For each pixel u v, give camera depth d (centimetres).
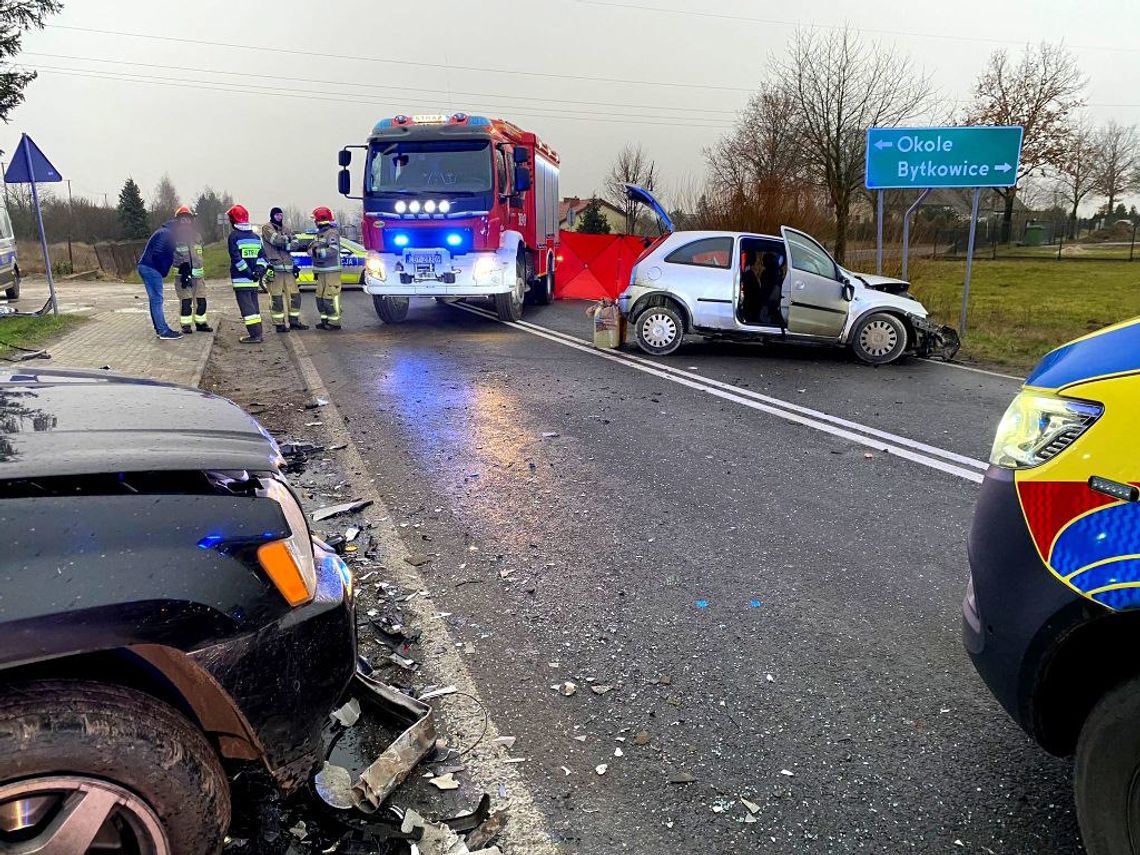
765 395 836
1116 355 197
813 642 344
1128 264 3628
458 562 420
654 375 938
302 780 200
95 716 162
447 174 1239
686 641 344
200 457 199
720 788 254
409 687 307
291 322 1319
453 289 1267
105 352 988
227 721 187
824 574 411
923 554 437
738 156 3086
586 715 292
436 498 517
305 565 204
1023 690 203
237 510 188
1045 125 3772
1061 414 201
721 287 1031
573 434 673
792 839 233
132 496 178
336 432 672
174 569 172
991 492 219
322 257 1288
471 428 689
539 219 1570
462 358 1044
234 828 221
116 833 170
